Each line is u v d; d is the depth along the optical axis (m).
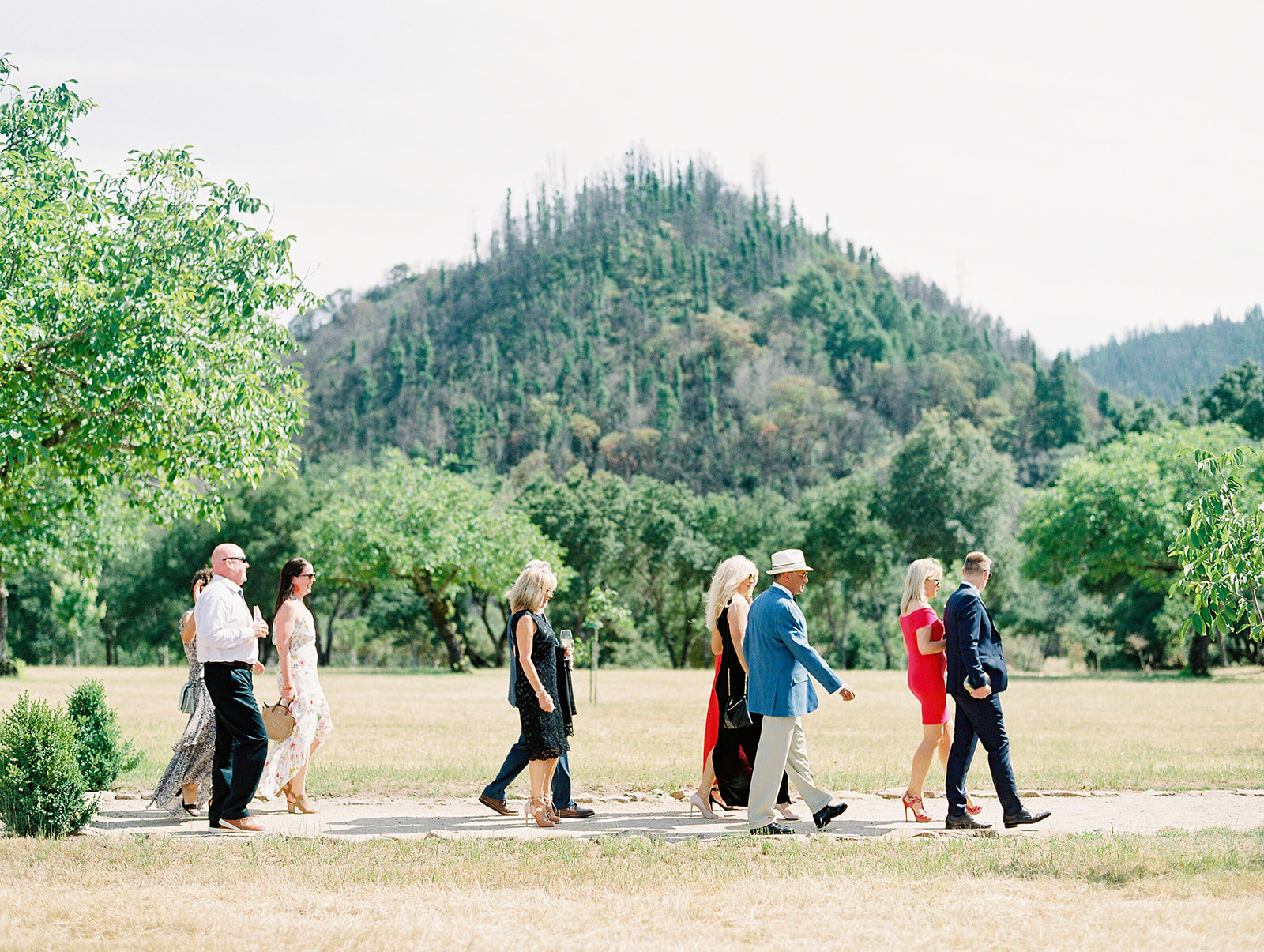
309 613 8.98
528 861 6.79
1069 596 69.94
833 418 170.12
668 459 176.62
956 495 63.50
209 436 12.77
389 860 6.85
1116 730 16.56
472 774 10.85
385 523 44.41
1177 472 42.50
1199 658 42.25
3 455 11.83
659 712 20.33
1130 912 5.57
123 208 13.70
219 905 5.80
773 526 70.94
